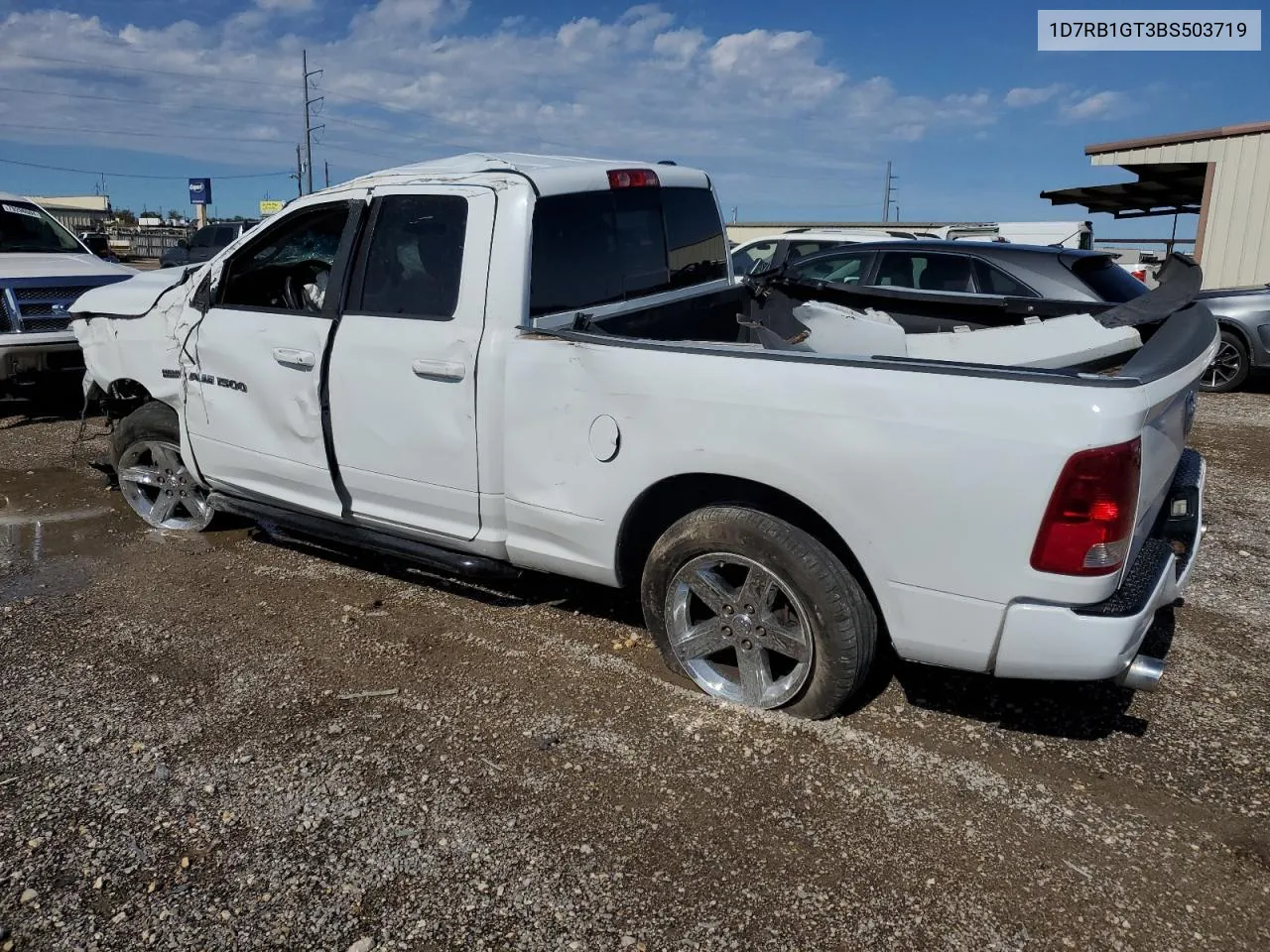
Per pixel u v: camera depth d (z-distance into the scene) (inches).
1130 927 95.3
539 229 143.6
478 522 150.0
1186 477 140.6
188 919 96.7
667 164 181.0
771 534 122.7
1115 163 547.2
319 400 160.9
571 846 106.7
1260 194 502.0
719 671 140.4
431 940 93.9
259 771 120.6
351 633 159.6
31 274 304.0
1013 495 104.9
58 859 105.3
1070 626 106.4
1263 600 175.6
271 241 174.1
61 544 202.7
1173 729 131.2
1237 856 105.5
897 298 197.0
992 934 94.3
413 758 123.3
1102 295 276.4
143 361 194.7
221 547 201.0
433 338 146.1
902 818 111.3
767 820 110.8
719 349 122.0
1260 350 378.3
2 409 342.0
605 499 133.9
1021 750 125.6
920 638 116.0
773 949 92.6
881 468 111.7
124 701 137.7
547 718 132.3
